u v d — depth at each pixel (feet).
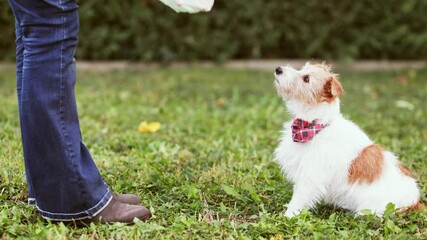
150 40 18.34
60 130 7.82
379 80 17.11
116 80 16.38
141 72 17.61
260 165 10.01
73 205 8.00
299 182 8.59
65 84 7.80
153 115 12.89
